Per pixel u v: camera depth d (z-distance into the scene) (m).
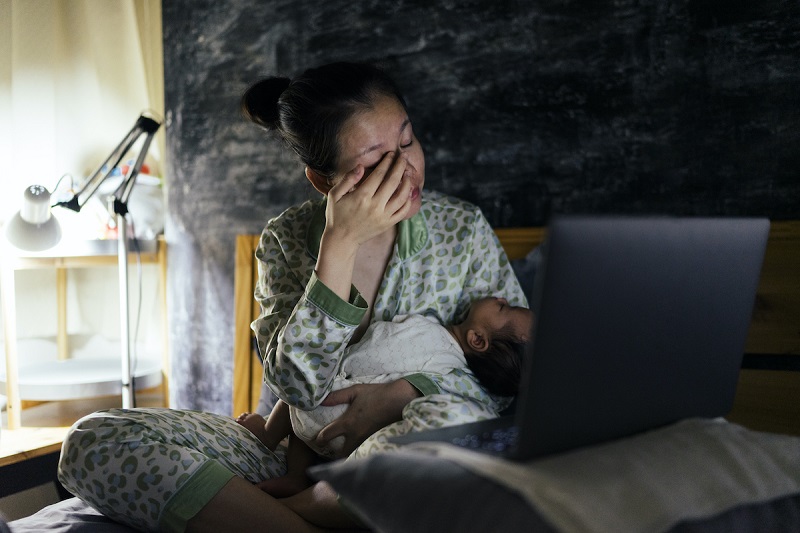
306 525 1.16
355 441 1.28
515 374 1.35
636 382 0.83
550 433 0.76
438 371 1.32
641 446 0.81
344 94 1.32
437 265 1.48
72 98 2.57
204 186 2.46
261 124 1.53
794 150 1.56
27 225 2.13
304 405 1.30
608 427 0.82
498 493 0.72
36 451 2.05
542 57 1.86
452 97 2.00
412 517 0.75
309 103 1.34
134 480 1.15
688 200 1.69
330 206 1.27
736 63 1.61
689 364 0.89
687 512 0.72
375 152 1.32
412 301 1.46
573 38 1.82
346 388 1.32
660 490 0.73
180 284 2.54
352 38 2.15
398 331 1.35
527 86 1.89
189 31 2.46
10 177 2.49
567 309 0.72
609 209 1.79
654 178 1.73
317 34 2.21
